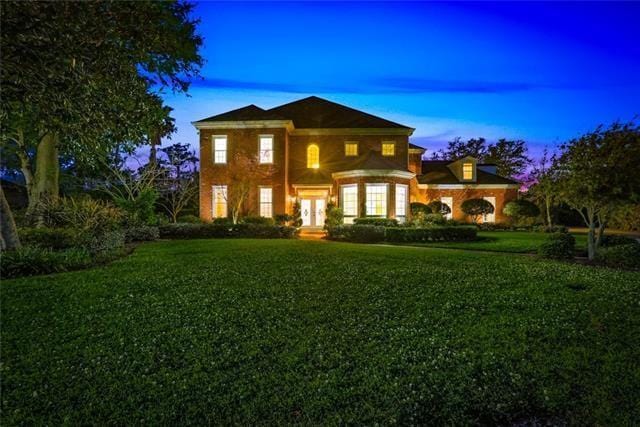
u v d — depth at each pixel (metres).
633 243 9.84
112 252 9.80
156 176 22.70
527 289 5.89
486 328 4.14
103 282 6.36
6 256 7.15
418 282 6.45
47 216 13.02
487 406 2.66
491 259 9.36
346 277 6.84
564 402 2.72
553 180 10.07
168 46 7.65
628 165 8.63
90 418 2.53
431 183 27.05
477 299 5.32
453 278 6.80
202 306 5.03
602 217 9.61
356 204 19.94
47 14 4.78
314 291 5.82
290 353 3.52
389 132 22.89
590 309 4.78
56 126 6.36
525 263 8.68
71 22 5.03
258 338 3.89
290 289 5.93
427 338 3.85
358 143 23.06
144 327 4.24
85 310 4.84
